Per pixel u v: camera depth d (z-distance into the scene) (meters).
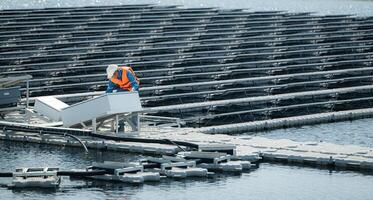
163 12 154.62
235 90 94.19
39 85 95.06
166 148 66.19
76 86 93.75
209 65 106.06
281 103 92.00
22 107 78.56
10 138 72.88
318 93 94.38
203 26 138.00
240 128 81.06
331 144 68.31
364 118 89.62
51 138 71.38
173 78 98.81
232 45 121.94
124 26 136.38
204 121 84.00
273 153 64.38
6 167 62.12
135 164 59.50
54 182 56.62
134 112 70.75
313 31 139.12
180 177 59.06
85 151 68.00
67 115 71.38
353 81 103.69
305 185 57.06
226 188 56.31
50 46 117.50
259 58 114.69
